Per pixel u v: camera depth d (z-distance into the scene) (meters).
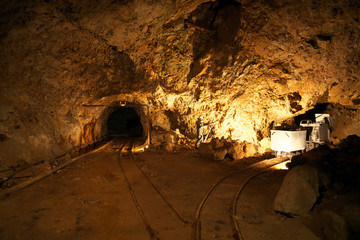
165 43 11.21
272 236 4.27
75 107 12.75
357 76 10.37
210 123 15.10
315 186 5.11
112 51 10.45
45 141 9.86
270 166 9.84
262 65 11.84
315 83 11.38
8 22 6.55
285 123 15.21
